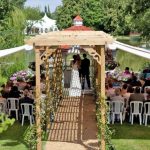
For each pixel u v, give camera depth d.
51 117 14.01
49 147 11.27
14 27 32.28
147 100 13.92
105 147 10.70
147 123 14.20
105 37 10.49
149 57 13.59
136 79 17.62
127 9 33.09
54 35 11.45
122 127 13.65
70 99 18.62
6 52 16.30
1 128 6.85
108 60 25.27
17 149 11.20
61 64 19.08
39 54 10.42
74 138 12.20
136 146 11.43
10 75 22.64
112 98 13.99
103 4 72.38
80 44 10.20
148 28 31.75
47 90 13.04
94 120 14.47
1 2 30.98
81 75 20.62
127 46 17.38
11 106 14.50
